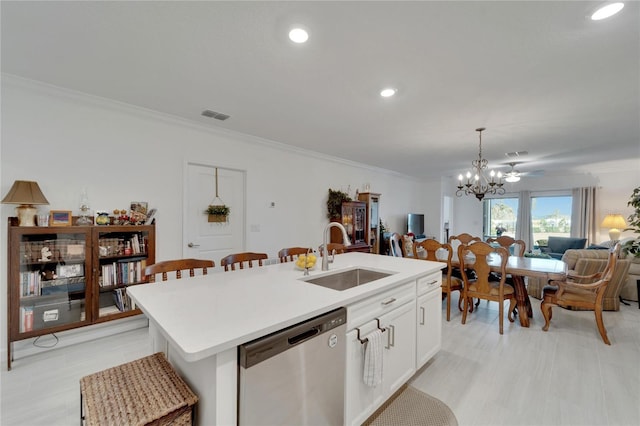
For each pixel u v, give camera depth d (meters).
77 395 2.03
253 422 1.10
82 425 1.23
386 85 2.44
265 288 1.72
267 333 1.15
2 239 2.42
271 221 4.47
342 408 1.51
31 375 2.26
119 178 3.02
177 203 3.44
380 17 1.60
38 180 2.58
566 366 2.46
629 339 3.01
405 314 2.04
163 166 3.33
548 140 4.13
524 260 3.82
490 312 3.87
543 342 2.92
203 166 3.73
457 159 5.61
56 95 2.61
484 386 2.17
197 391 1.19
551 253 6.93
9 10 1.56
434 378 2.27
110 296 2.94
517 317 3.67
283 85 2.47
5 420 1.80
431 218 8.33
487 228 8.71
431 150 4.83
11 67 2.21
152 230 3.07
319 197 5.29
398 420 1.81
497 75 2.25
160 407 1.07
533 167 6.42
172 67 2.19
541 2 1.47
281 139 4.19
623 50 1.89
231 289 1.70
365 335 1.65
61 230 2.51
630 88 2.45
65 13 1.59
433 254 3.76
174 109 3.05
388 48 1.91
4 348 2.44
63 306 2.61
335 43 1.86
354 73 2.24
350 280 2.40
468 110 2.98
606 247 6.04
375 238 6.25
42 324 2.49
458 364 2.48
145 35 1.80
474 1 1.46
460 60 2.04
